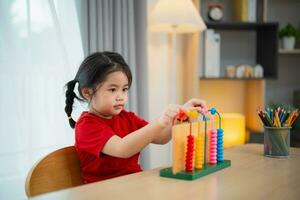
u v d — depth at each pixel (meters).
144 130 0.94
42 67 1.76
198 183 0.77
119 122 1.19
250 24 2.32
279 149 1.07
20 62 1.69
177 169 0.82
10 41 1.65
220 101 2.61
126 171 1.09
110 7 1.93
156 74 2.44
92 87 1.06
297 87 2.70
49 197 0.67
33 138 1.75
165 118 0.91
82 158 1.03
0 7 1.62
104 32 1.91
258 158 1.07
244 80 2.54
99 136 1.00
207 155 0.93
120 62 1.08
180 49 2.51
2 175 1.67
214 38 2.33
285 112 1.11
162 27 2.22
